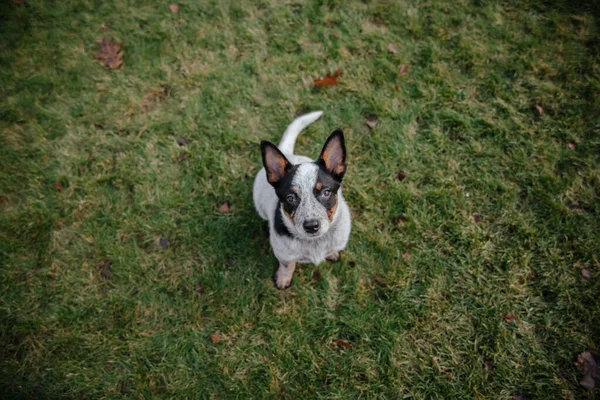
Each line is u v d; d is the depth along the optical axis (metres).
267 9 1.52
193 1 1.54
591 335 1.09
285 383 1.09
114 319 1.17
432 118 1.35
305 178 0.95
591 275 1.14
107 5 1.55
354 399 1.07
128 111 1.40
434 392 1.07
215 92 1.40
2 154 1.34
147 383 1.10
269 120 1.37
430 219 1.23
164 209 1.27
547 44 1.42
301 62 1.43
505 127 1.32
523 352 1.09
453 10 1.49
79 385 1.10
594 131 1.30
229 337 1.14
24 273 1.21
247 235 1.25
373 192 1.27
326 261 1.21
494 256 1.18
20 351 1.14
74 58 1.48
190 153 1.33
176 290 1.20
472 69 1.40
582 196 1.23
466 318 1.13
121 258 1.21
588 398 1.03
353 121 1.35
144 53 1.47
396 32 1.47
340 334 1.14
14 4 1.55
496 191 1.26
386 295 1.17
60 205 1.28
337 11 1.51
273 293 1.18
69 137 1.37
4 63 1.47
